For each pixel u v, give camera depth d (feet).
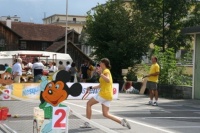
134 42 106.93
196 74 64.95
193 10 124.88
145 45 108.27
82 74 94.17
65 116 23.53
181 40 122.21
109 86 32.17
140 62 109.50
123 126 33.47
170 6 120.57
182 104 55.21
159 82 74.74
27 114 38.83
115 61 109.09
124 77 101.19
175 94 69.00
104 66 32.04
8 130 31.37
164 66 75.41
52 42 225.56
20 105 44.34
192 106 52.85
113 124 35.50
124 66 108.68
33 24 230.27
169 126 35.78
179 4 119.65
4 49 208.54
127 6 116.57
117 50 106.93
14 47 211.82
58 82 23.29
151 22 116.57
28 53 117.39
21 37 213.46
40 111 23.34
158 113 44.62
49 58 124.36
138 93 77.30
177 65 80.89
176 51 122.72
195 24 122.31
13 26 224.53
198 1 122.62
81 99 56.08
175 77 75.31
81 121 35.09
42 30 228.43
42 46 224.74
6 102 47.19
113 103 53.93
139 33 108.88
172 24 122.62
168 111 46.65
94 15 113.39
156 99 52.44
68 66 83.51
